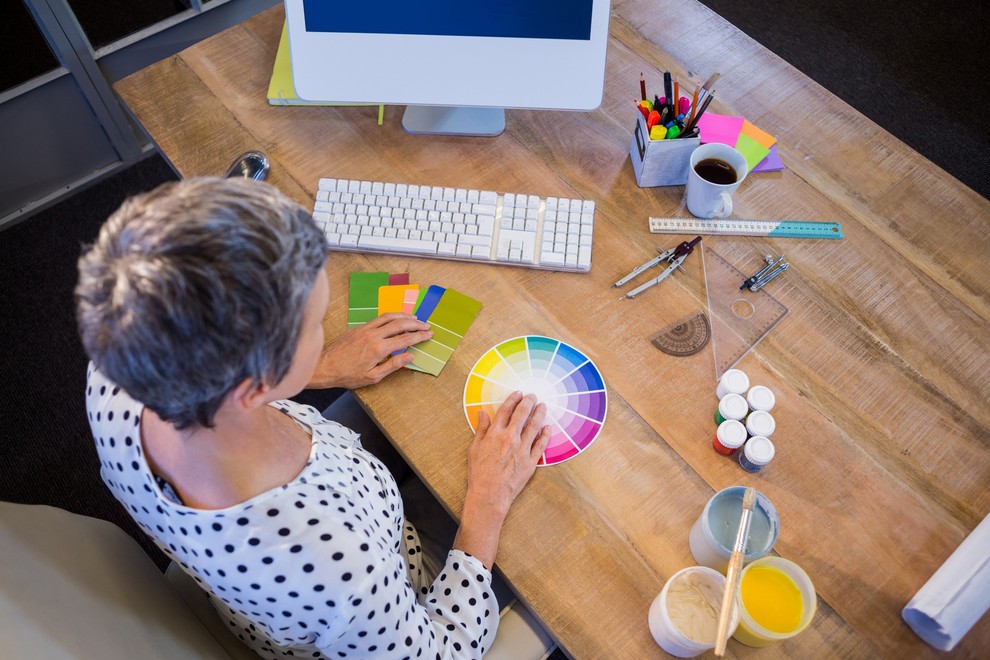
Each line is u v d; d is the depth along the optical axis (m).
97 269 0.50
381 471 0.88
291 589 0.69
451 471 0.97
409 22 1.13
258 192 0.53
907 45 2.47
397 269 1.13
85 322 0.51
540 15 1.11
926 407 1.02
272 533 0.68
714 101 1.29
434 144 1.26
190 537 0.69
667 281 1.12
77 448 1.78
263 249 0.51
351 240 1.13
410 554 1.08
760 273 1.11
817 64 2.42
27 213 2.09
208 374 0.53
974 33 2.50
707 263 1.13
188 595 1.00
